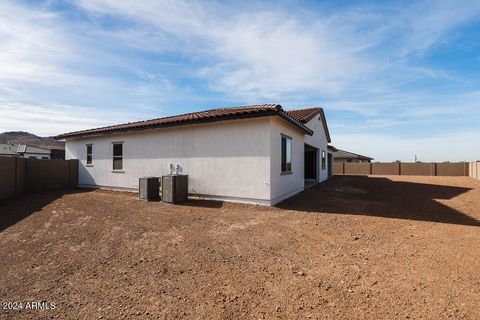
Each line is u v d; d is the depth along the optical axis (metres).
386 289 3.40
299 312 2.92
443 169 30.17
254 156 8.84
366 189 14.67
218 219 7.16
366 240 5.44
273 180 8.82
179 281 3.72
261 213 7.83
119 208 8.64
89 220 7.15
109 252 4.89
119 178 12.90
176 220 7.07
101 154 13.79
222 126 9.51
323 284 3.56
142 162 11.89
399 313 2.87
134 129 11.48
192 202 9.45
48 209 8.59
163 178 9.53
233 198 9.26
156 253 4.80
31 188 12.89
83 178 14.74
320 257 4.54
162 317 2.87
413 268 4.04
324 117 19.48
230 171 9.32
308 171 19.75
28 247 5.26
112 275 3.95
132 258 4.59
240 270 4.05
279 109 8.15
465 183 18.48
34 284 3.73
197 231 6.09
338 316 2.84
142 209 8.45
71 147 15.49
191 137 10.27
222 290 3.44
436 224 6.73
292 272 3.95
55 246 5.28
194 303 3.14
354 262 4.30
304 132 12.91
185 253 4.77
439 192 13.34
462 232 5.99
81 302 3.22
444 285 3.49
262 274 3.90
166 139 11.03
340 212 8.13
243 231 6.08
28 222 7.09
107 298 3.30
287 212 8.02
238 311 2.96
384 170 32.97
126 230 6.21
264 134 8.66
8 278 3.93
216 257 4.57
